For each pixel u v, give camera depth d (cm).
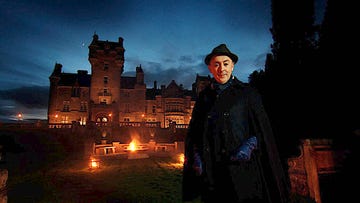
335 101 828
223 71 200
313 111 916
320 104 891
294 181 474
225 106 190
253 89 195
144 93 5444
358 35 779
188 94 6253
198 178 215
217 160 186
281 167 174
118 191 682
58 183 820
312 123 908
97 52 5112
